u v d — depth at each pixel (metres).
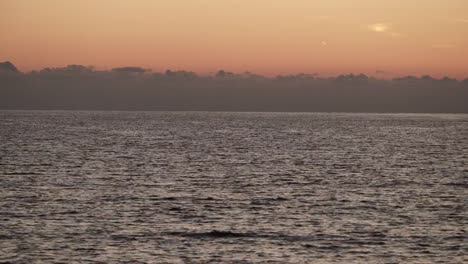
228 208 52.91
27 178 69.38
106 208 52.00
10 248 39.22
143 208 52.31
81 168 79.69
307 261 37.72
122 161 89.31
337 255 38.91
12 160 87.62
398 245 41.16
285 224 46.88
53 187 62.94
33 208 51.38
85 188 62.66
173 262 37.16
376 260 37.94
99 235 42.78
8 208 51.19
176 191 61.47
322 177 73.38
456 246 41.00
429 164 90.19
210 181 68.94
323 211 52.00
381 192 62.22
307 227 46.00
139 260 37.44
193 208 52.66
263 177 72.88
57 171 76.12
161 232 43.94
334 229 45.38
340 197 58.81
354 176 74.69
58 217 48.12
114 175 73.19
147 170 78.56
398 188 65.19
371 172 79.00
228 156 99.25
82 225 45.56
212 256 38.47
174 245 40.69
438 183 69.38
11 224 45.47
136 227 45.34
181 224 46.53
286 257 38.44
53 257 37.69
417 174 77.62
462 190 64.25
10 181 66.69
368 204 55.28
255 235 43.47
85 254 38.38
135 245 40.53
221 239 42.31
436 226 46.59
